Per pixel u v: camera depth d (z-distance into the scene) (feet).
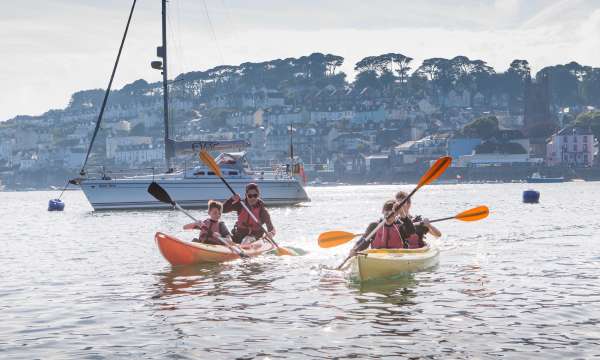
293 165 148.77
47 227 92.43
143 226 86.89
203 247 43.14
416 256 38.52
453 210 129.49
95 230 81.66
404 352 22.18
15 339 24.53
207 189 133.39
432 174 40.47
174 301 31.32
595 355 21.48
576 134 613.11
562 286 33.86
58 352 22.74
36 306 30.63
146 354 22.34
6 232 84.17
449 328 25.29
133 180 130.41
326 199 231.71
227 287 34.86
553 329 24.88
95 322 27.12
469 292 32.50
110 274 40.40
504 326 25.44
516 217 94.53
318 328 25.57
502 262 43.29
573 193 245.86
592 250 49.90
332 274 38.63
